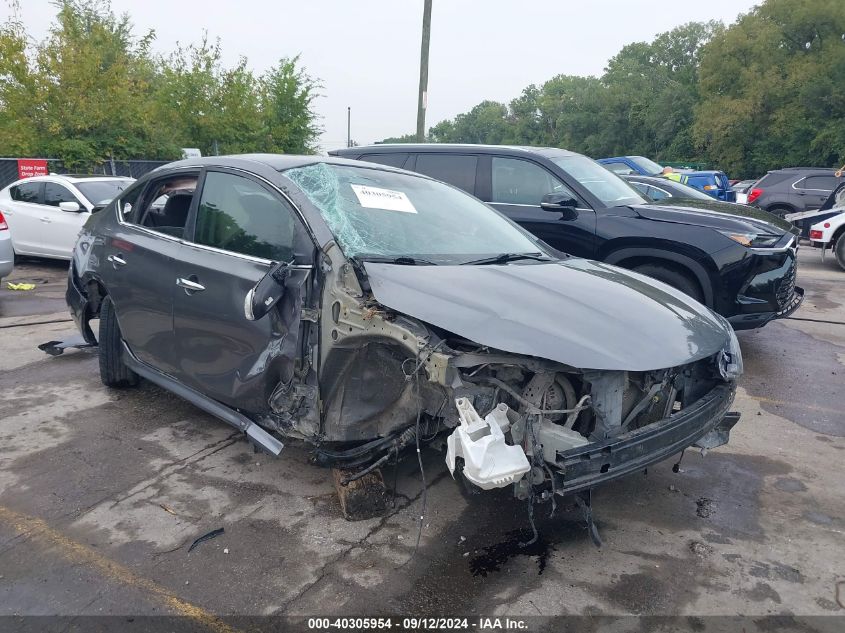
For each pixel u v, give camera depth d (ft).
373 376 10.43
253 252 11.57
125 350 15.28
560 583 9.46
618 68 236.63
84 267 15.84
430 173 23.85
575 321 9.42
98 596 8.95
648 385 9.90
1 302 26.86
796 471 13.12
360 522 10.89
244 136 77.15
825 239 40.34
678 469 12.75
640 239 19.79
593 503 11.71
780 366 20.02
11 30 61.82
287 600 8.97
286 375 10.73
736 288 18.69
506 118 359.66
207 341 12.05
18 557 9.73
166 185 14.55
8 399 15.79
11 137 60.70
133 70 83.05
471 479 8.70
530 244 13.62
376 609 8.84
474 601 9.05
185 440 13.78
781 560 10.14
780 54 137.69
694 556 10.19
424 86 52.11
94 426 14.34
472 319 9.11
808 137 126.52
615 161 54.95
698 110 151.43
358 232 11.09
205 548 10.07
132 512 11.02
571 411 9.22
